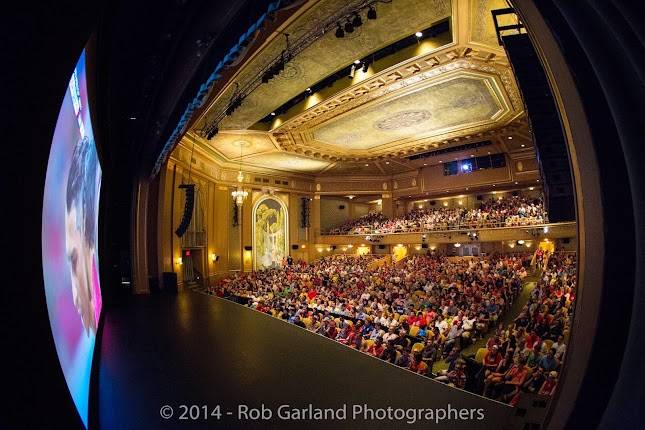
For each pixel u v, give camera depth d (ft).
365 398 10.12
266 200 80.43
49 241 6.53
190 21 17.70
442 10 27.48
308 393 10.44
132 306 27.71
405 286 45.96
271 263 79.20
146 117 27.61
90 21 5.23
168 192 47.03
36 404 5.16
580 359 5.76
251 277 63.82
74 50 5.24
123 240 38.24
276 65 30.66
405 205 92.32
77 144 10.13
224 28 17.49
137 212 37.78
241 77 35.37
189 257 58.90
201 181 61.05
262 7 14.93
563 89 5.93
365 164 78.48
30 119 4.99
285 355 14.32
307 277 58.59
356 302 40.01
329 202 93.81
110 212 37.63
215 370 12.48
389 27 29.22
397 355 23.45
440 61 35.63
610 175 5.48
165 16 19.51
